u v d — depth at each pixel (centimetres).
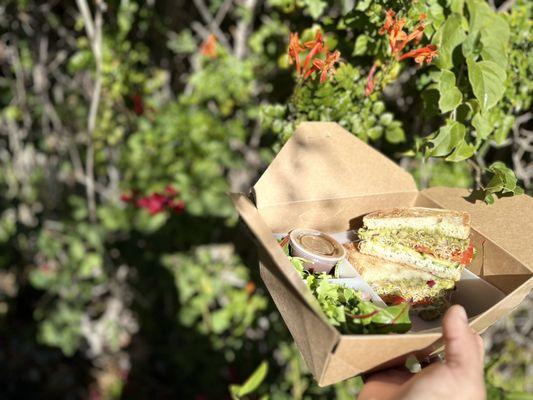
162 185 117
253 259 118
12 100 133
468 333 38
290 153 51
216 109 131
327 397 95
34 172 145
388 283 52
